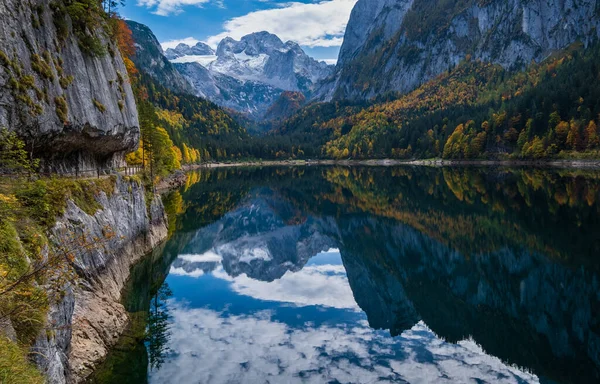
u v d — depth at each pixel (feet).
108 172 124.57
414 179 404.77
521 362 72.64
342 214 252.83
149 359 69.21
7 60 66.64
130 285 97.91
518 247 149.28
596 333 86.02
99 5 125.80
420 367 69.56
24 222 53.31
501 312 99.04
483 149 579.07
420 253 158.10
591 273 120.98
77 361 56.90
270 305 99.14
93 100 104.99
